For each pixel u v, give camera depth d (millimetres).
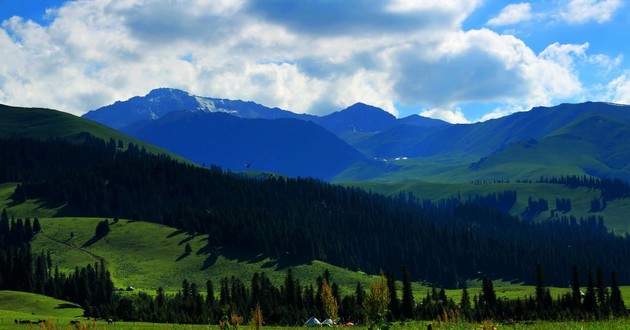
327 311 31719
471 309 139500
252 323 31312
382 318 25906
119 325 108812
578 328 50688
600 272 145500
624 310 127562
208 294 160250
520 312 134375
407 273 140875
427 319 134625
